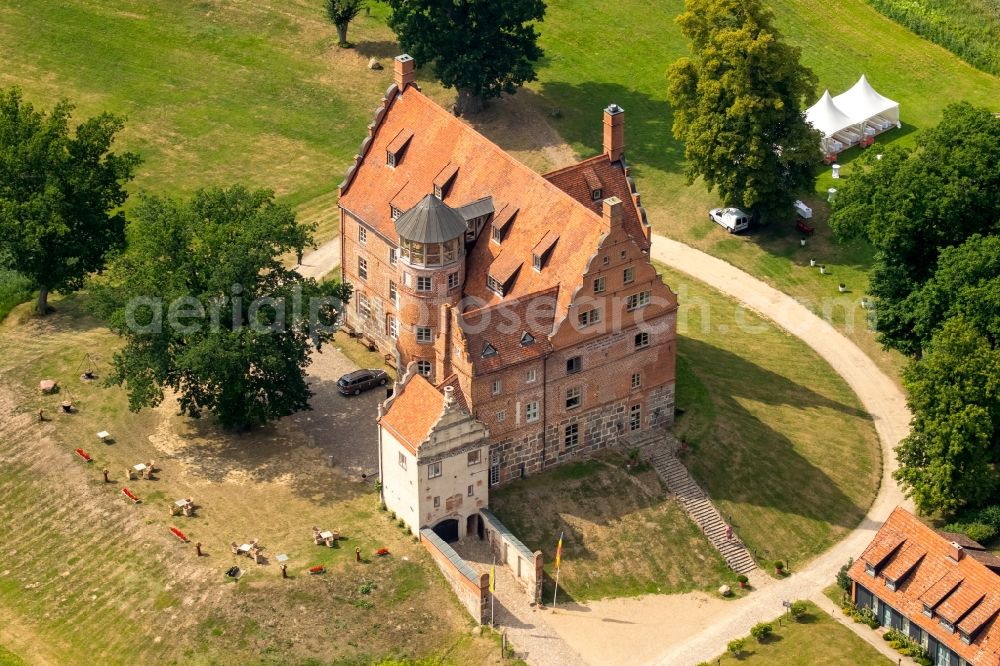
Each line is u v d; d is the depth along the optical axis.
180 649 184.25
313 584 190.50
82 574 194.88
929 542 194.00
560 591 195.62
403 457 194.75
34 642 187.12
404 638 186.75
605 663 187.12
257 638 184.88
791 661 188.50
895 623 193.88
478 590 187.25
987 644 184.50
